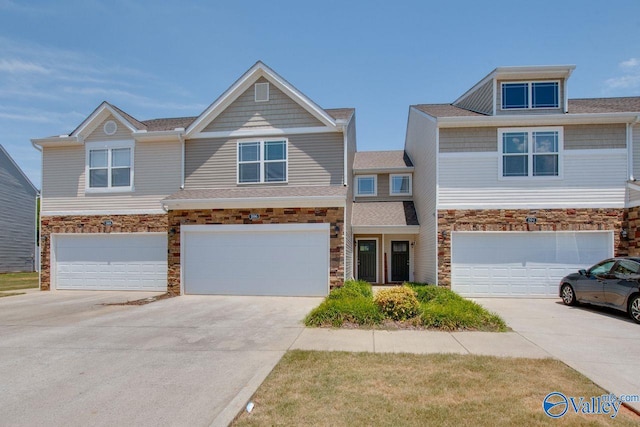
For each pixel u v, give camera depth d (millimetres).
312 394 4770
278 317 9602
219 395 4824
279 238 13250
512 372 5527
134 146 15039
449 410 4336
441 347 6824
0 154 26484
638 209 12445
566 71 13789
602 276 10156
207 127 14602
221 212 13531
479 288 13273
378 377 5328
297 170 14008
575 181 13133
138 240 14844
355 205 20156
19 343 7238
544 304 11727
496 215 13297
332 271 12945
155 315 9898
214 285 13461
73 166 15367
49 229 15297
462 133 13586
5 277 23391
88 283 14984
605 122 13055
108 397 4797
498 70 13844
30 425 4109
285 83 13992
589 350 6680
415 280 18672
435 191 13750
